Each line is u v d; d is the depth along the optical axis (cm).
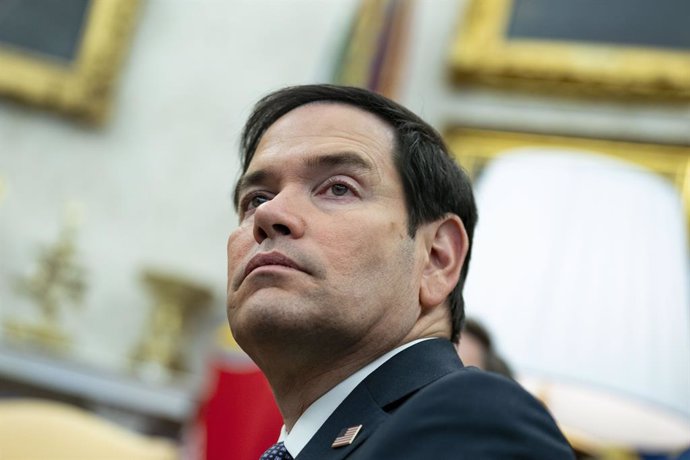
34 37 1191
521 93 1066
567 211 396
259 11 1197
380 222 226
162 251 1122
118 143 1170
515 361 367
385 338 224
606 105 1036
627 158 1009
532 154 416
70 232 1131
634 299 377
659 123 1015
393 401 212
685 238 403
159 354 1045
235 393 436
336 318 216
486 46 1080
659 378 364
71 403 994
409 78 1099
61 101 1168
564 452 180
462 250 243
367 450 184
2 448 531
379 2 1097
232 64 1184
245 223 236
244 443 425
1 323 1084
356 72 1072
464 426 179
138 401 986
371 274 222
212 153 1155
